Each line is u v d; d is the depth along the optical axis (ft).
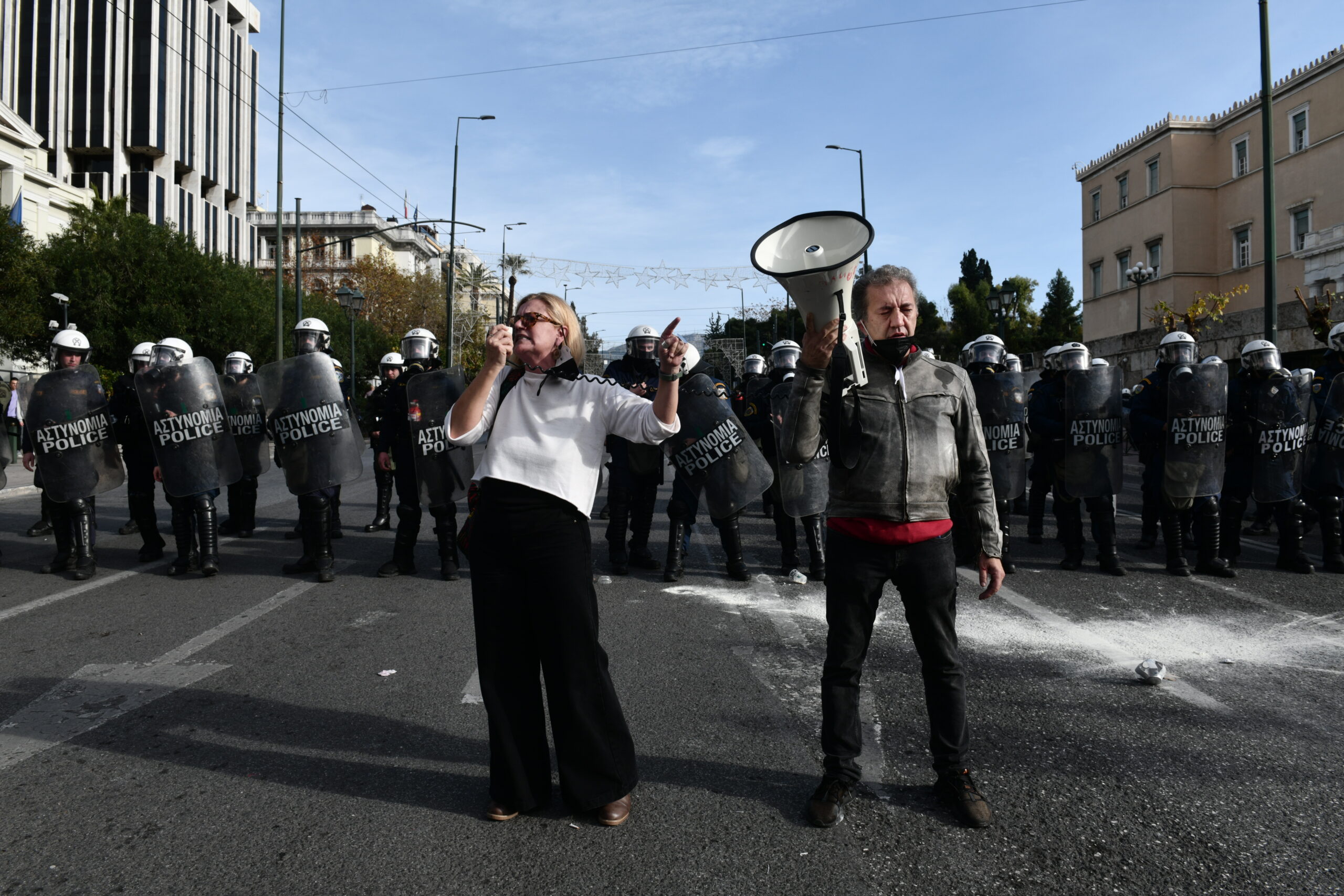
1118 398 22.86
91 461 22.53
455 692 13.37
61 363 22.71
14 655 15.40
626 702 12.89
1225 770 10.48
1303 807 9.50
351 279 172.65
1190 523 27.17
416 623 17.75
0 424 40.47
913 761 10.77
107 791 9.91
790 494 21.89
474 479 9.27
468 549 9.24
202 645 16.05
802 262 8.05
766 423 25.67
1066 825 9.11
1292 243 119.44
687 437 21.85
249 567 24.13
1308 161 116.06
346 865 8.28
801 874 8.11
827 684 9.48
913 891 7.85
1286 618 18.12
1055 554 26.30
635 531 24.07
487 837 8.84
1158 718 12.26
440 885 7.93
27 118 176.35
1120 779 10.22
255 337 99.55
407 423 23.07
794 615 18.49
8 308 73.61
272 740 11.45
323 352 23.35
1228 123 129.90
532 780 9.29
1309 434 24.21
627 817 9.21
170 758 10.84
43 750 11.10
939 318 215.92
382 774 10.38
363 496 44.19
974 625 17.53
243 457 29.66
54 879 8.05
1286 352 79.92
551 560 8.95
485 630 9.12
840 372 8.81
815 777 10.28
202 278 96.58
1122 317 146.00
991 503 9.70
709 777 10.27
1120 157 145.28
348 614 18.48
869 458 9.21
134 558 25.68
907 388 9.31
